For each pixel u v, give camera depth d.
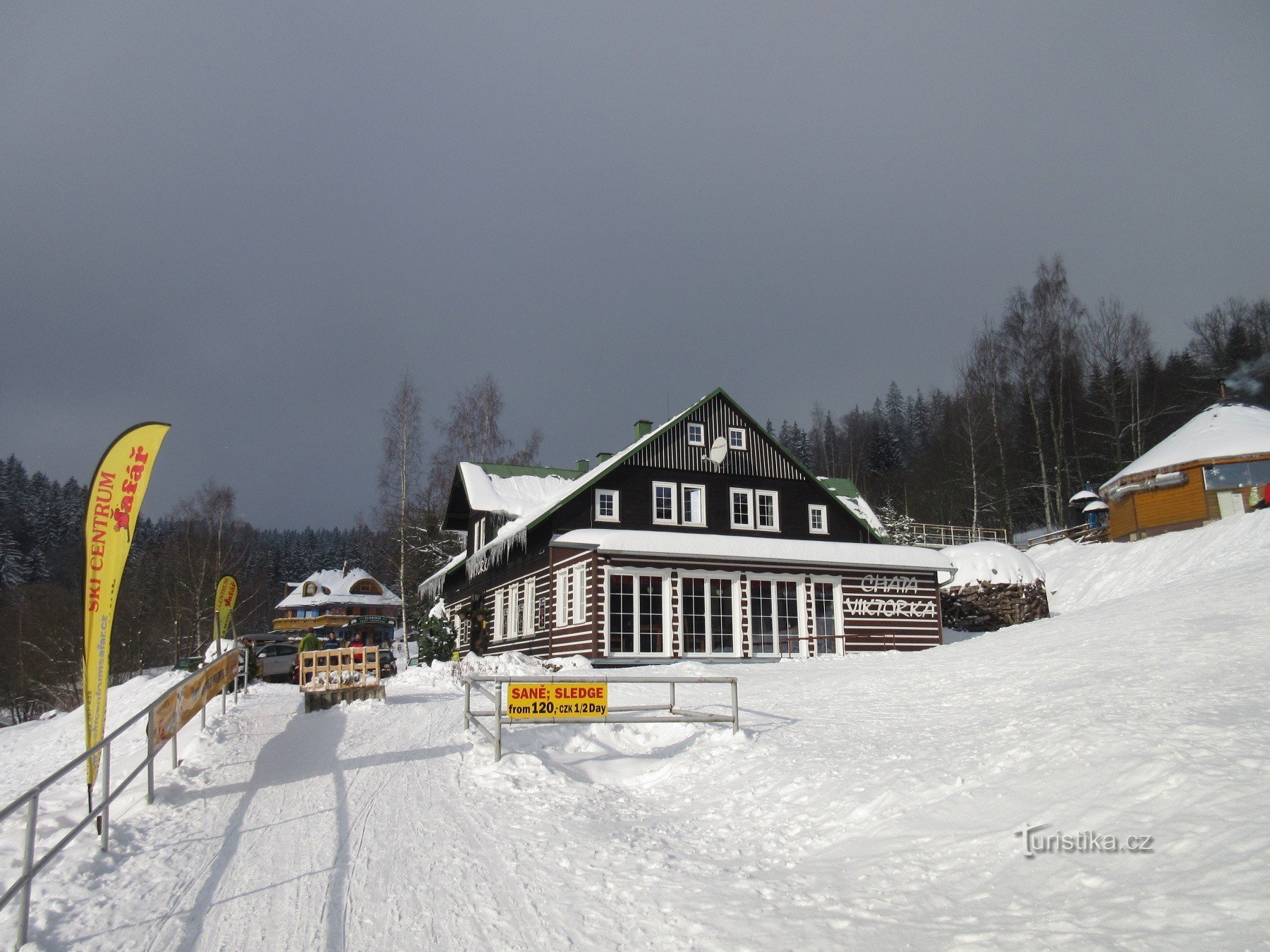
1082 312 55.16
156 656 59.84
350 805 9.27
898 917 5.56
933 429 93.38
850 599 28.64
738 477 31.64
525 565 31.45
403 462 43.41
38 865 6.30
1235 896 4.84
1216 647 12.02
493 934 5.93
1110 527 41.88
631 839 7.91
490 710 14.08
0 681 51.38
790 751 10.41
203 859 7.68
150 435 9.92
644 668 23.03
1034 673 13.12
